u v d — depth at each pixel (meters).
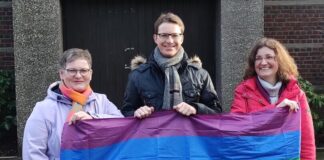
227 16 6.90
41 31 6.71
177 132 3.59
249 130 3.62
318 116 7.50
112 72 7.93
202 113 3.63
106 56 7.90
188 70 3.70
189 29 7.91
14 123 7.34
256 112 3.66
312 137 3.62
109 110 3.61
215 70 7.80
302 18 7.94
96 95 3.57
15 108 7.39
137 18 7.87
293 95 3.64
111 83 7.93
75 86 3.34
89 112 3.42
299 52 7.98
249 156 3.61
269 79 3.72
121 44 7.89
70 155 3.32
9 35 7.81
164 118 3.59
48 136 3.27
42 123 3.24
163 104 3.61
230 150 3.62
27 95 6.76
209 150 3.62
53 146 3.27
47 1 6.70
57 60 6.75
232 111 3.72
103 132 3.45
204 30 7.91
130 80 3.74
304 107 3.64
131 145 3.52
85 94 3.38
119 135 3.49
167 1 7.87
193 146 3.60
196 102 3.69
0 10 7.76
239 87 3.82
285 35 7.96
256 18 6.91
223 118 3.66
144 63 3.83
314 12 7.94
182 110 3.52
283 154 3.60
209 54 7.94
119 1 7.83
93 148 3.42
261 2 6.89
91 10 7.82
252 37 6.91
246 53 6.92
